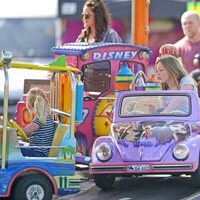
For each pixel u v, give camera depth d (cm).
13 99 3322
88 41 2711
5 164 2041
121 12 4425
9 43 5312
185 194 2227
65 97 2375
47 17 5241
